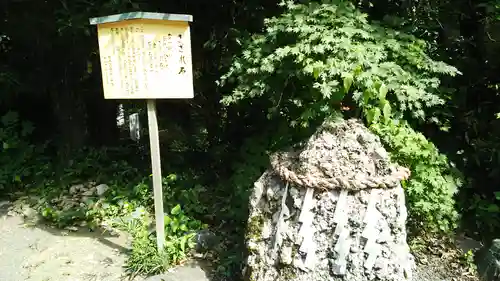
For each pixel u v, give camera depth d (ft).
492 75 15.44
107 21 10.48
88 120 20.57
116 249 12.27
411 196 10.82
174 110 19.66
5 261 11.68
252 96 11.88
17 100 19.81
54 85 19.65
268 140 14.08
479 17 15.44
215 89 17.70
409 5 14.37
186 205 14.06
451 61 15.14
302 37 11.16
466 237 12.73
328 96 10.18
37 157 18.35
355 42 11.35
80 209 14.20
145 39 10.53
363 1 13.78
